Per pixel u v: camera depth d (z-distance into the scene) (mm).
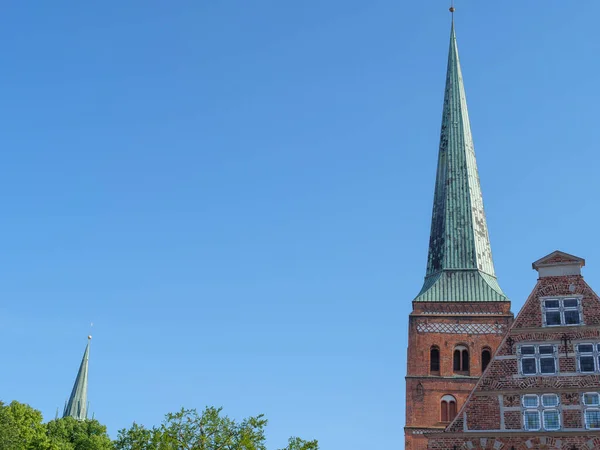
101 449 105812
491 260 86562
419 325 80938
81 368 177625
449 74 95625
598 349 51750
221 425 56469
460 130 92312
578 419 50375
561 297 53531
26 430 94688
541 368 52062
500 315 80438
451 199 88625
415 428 76875
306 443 57000
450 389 78062
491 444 50812
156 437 55469
